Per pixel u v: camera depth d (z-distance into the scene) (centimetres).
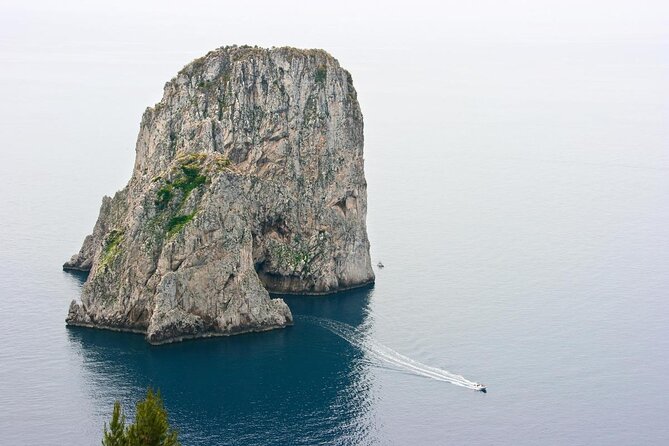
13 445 19400
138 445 13762
